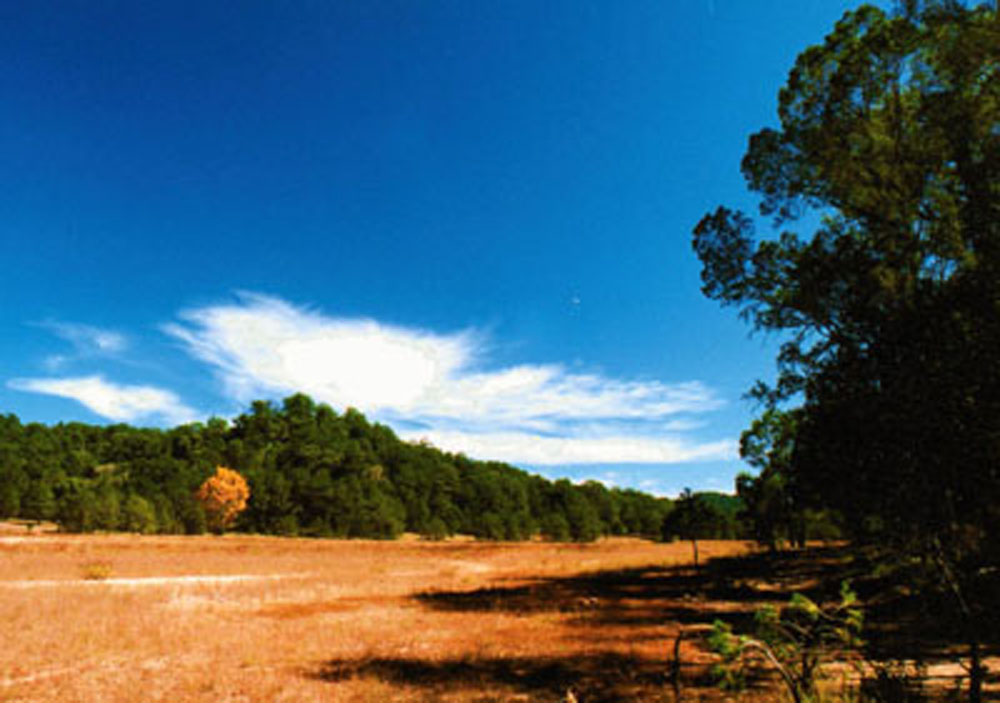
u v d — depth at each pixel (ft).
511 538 372.99
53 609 54.24
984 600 16.66
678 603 68.90
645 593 81.66
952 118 30.14
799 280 22.13
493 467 536.83
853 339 19.44
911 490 16.79
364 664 38.81
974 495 16.01
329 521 314.76
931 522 16.63
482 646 45.09
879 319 18.43
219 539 223.71
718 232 63.00
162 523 239.30
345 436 454.81
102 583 77.61
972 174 20.90
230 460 367.25
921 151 40.45
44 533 201.77
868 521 18.66
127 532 224.74
